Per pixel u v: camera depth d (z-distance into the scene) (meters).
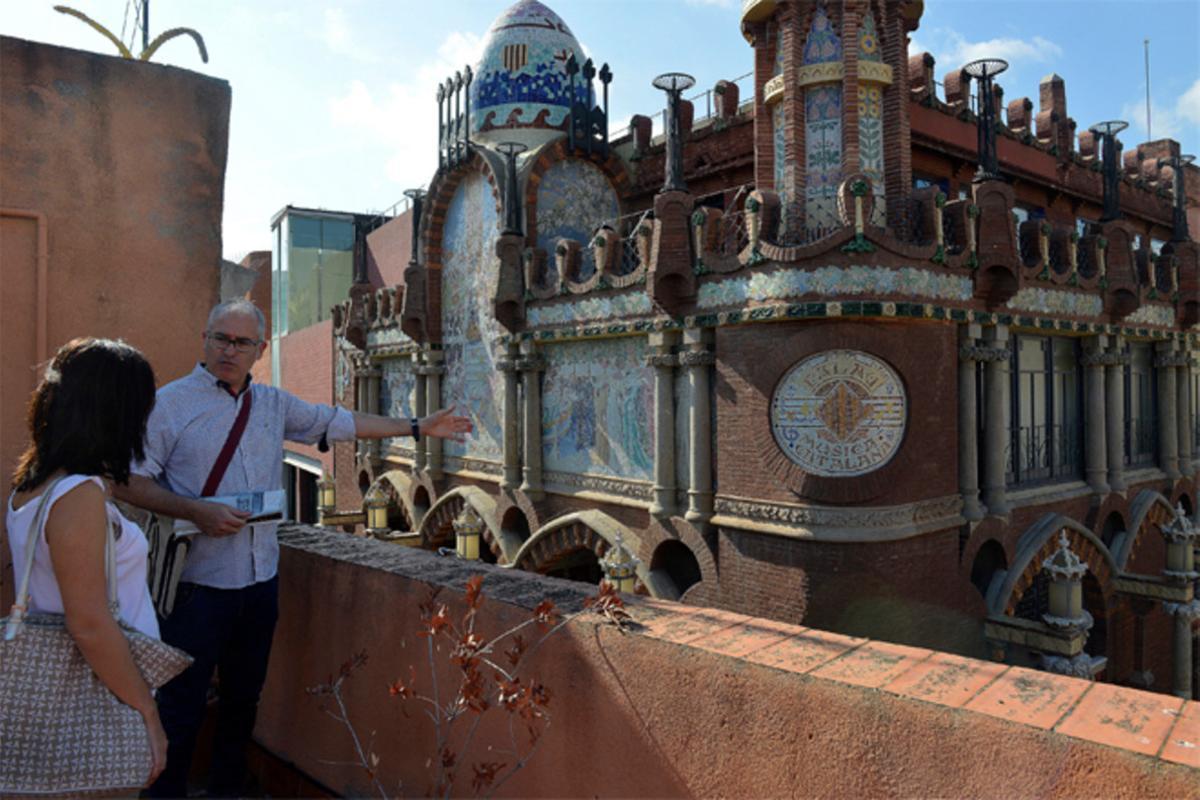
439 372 21.89
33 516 2.39
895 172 12.95
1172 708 2.27
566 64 19.73
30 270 4.71
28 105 4.73
